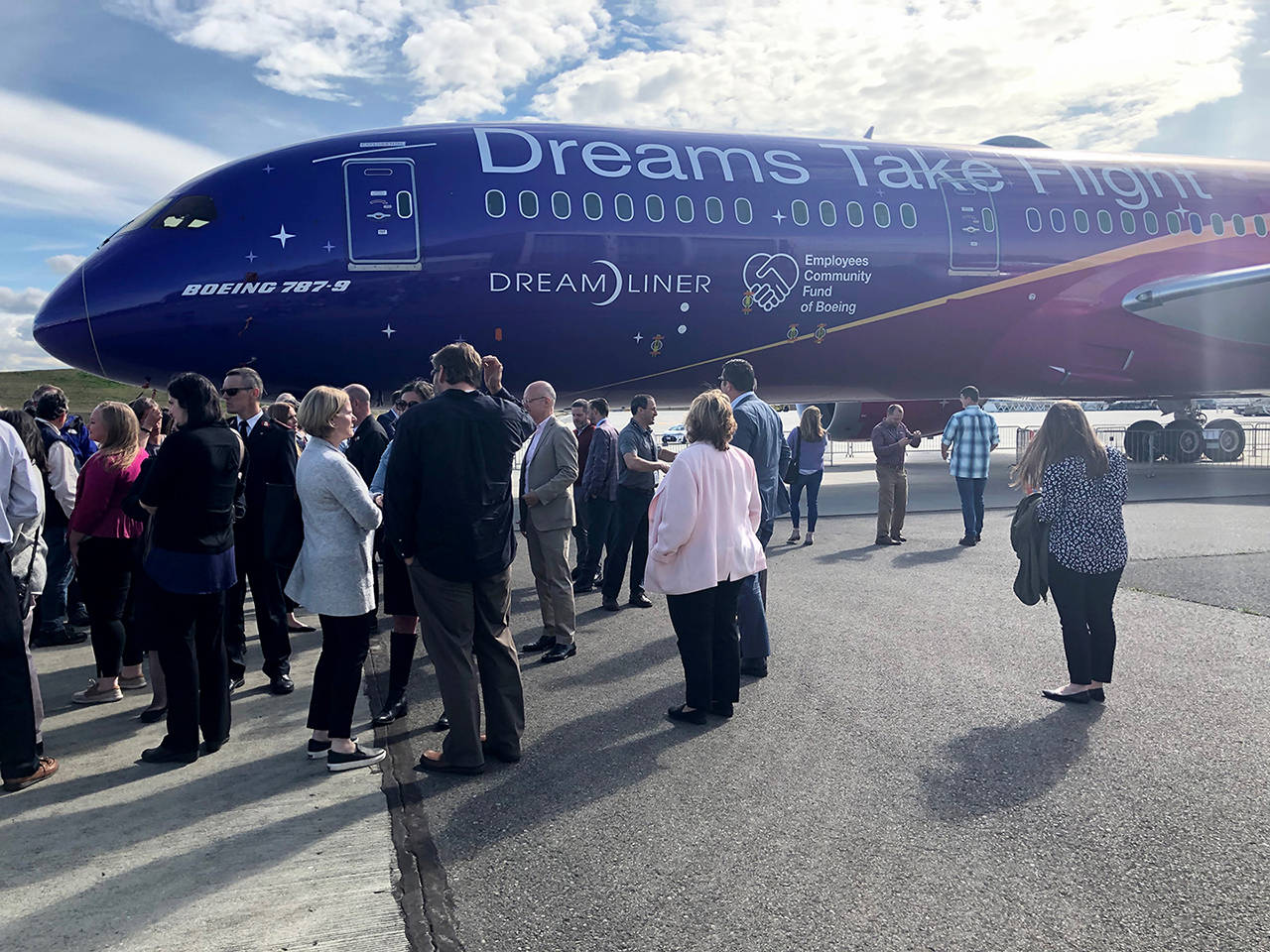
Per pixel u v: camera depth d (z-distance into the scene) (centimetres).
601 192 1029
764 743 374
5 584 345
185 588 362
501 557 356
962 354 1230
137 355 939
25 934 241
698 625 393
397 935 238
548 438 507
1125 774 335
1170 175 1335
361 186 962
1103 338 1281
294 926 243
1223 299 1273
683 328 1076
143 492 357
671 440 2028
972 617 584
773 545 884
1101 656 413
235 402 499
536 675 481
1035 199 1230
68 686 502
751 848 283
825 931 235
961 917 241
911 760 352
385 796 332
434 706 445
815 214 1109
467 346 362
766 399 1299
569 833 297
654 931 237
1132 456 1848
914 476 1606
